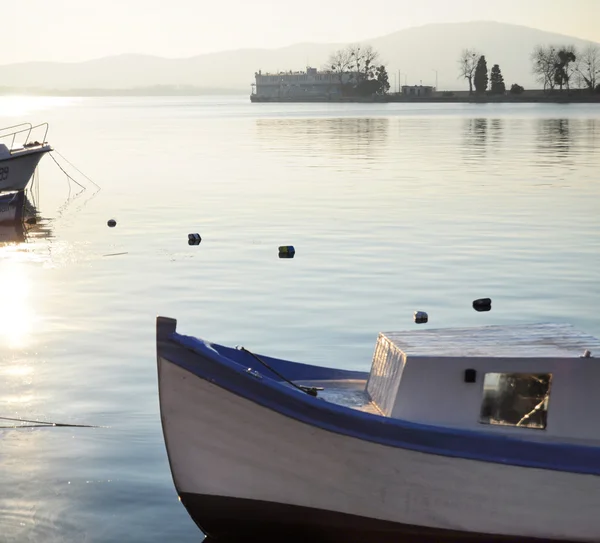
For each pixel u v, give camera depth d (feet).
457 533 30.25
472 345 31.83
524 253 81.46
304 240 89.15
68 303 64.59
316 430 29.76
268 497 30.96
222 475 30.86
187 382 30.07
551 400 30.60
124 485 35.86
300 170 161.79
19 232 97.66
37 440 39.83
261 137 267.80
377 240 88.48
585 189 128.77
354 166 169.07
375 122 374.02
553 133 279.49
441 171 157.89
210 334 56.08
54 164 178.40
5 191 123.34
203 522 31.78
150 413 42.96
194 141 250.16
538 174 151.12
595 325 58.18
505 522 30.01
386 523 30.50
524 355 30.58
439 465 29.53
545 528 30.04
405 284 69.82
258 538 32.07
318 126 339.57
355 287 68.90
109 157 194.18
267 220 102.12
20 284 71.15
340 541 31.40
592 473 29.43
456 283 70.03
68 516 33.63
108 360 50.90
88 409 43.47
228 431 30.40
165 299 65.57
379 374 33.06
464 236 90.27
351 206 112.88
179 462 31.01
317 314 60.90
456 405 30.55
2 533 32.53
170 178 150.61
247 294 66.80
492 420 30.71
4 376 48.19
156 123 388.78
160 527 33.06
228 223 100.48
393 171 158.51
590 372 30.45
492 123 355.56
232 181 144.46
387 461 29.73
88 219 106.32
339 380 36.24
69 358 51.31
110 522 33.35
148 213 109.91
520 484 29.60
